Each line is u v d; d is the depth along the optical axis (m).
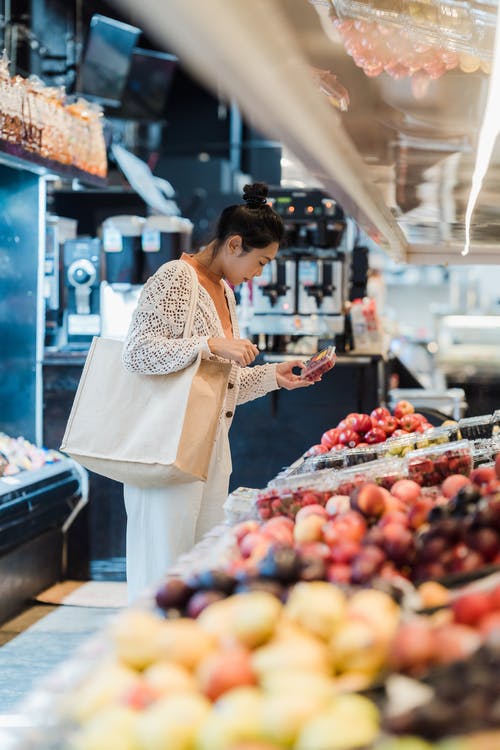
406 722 1.10
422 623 1.34
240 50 1.40
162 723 1.18
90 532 5.86
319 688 1.23
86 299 5.95
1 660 4.46
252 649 1.43
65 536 5.85
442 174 2.87
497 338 11.30
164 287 3.31
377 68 2.01
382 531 1.88
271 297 5.84
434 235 4.42
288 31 1.43
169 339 3.25
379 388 5.80
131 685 1.33
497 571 1.71
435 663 1.29
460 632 1.32
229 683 1.29
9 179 5.71
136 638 1.44
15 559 5.11
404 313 12.03
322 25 1.65
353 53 1.95
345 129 2.26
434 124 2.28
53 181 6.73
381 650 1.37
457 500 2.05
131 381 3.28
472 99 2.16
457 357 11.26
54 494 5.27
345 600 1.51
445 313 11.48
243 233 3.42
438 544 1.81
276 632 1.44
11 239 5.74
